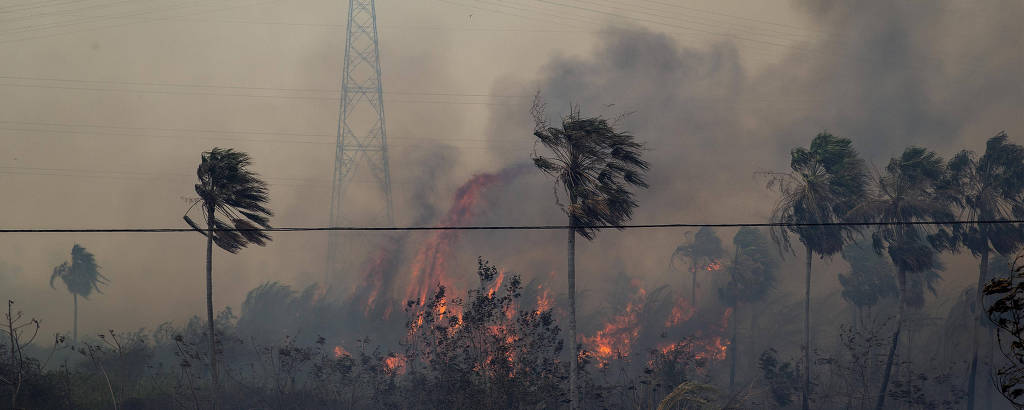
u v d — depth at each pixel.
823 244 39.53
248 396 32.62
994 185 40.03
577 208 23.53
